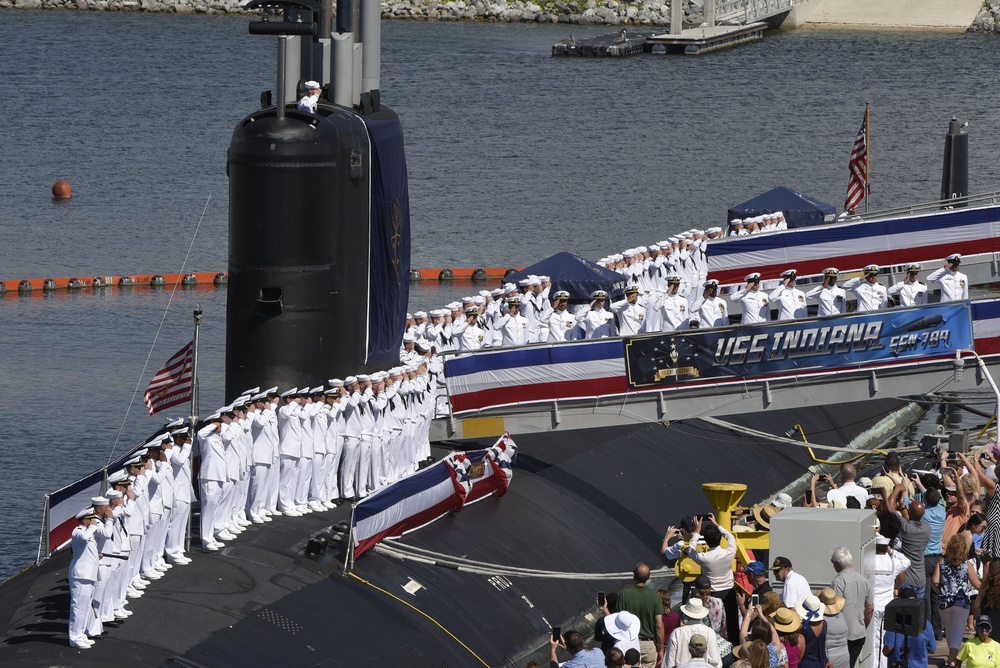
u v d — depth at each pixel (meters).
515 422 72.25
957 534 58.50
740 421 89.25
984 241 98.88
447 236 174.62
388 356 67.12
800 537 53.91
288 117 60.44
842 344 71.44
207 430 54.28
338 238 61.22
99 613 47.12
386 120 66.06
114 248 166.75
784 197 116.75
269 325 60.78
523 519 65.81
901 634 55.03
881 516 58.16
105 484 51.38
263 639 48.91
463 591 58.19
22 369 117.50
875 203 193.38
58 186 190.62
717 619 53.19
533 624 60.00
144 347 126.31
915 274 86.38
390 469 64.75
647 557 70.12
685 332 71.44
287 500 59.31
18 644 46.38
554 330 81.69
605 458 76.62
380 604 54.16
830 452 93.00
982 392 89.62
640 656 52.12
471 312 78.69
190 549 54.62
